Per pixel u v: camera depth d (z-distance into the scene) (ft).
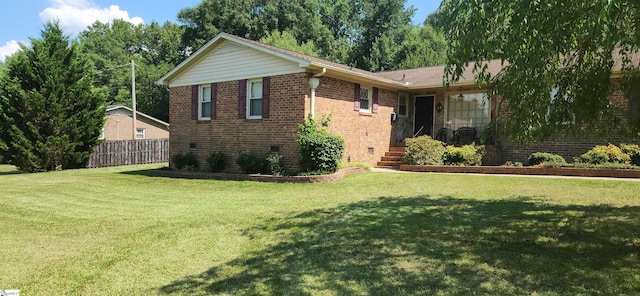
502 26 14.52
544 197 24.29
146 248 16.81
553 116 17.53
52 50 57.41
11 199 30.12
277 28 126.11
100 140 63.16
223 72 45.50
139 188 35.04
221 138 45.83
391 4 131.44
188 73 49.16
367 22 134.51
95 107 61.98
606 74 16.88
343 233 17.70
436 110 52.08
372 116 47.09
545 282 11.62
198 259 15.24
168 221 21.66
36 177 46.39
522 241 15.56
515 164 38.83
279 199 27.25
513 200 23.66
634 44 15.35
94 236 19.03
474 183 30.73
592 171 32.58
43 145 54.54
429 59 104.83
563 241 15.37
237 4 122.83
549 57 15.44
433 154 42.70
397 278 12.41
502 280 11.89
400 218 20.02
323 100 40.14
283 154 40.32
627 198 23.04
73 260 15.56
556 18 13.46
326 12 138.62
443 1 15.71
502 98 17.31
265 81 41.68
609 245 14.73
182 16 130.93
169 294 12.10
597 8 11.63
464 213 20.58
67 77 58.08
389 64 121.80
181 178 42.24
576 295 10.72
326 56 127.44
